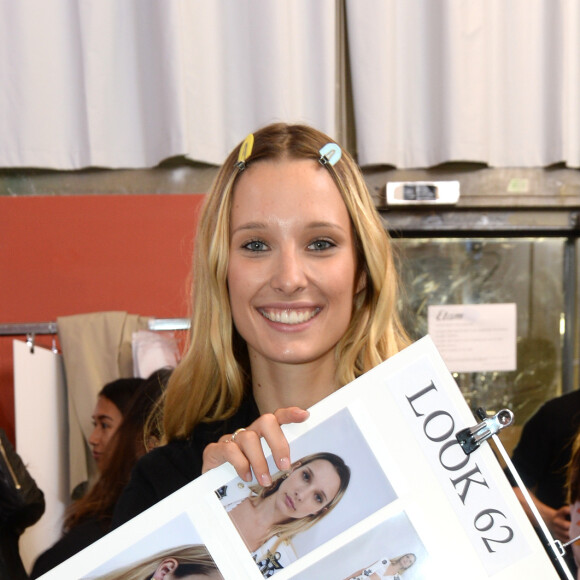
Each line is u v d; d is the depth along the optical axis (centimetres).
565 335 195
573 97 182
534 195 188
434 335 191
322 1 176
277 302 80
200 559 67
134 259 178
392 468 67
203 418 95
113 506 149
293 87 176
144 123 179
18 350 151
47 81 174
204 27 175
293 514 67
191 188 184
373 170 187
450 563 65
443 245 193
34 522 132
